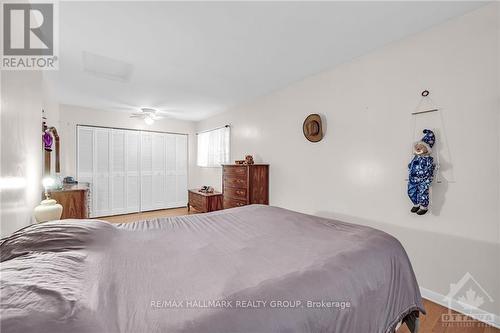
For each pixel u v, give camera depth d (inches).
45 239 44.0
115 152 196.5
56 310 24.8
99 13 66.9
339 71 104.8
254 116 159.3
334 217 108.1
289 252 50.0
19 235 44.2
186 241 57.0
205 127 224.8
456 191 71.7
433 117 76.2
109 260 43.4
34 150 79.1
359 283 43.1
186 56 95.0
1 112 48.8
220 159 197.8
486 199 66.3
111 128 194.2
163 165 223.6
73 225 51.7
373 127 92.6
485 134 66.3
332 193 109.0
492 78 65.1
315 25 74.2
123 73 116.9
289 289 35.7
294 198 129.7
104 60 100.4
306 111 121.2
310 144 119.7
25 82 66.6
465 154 69.9
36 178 83.2
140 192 210.1
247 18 70.1
